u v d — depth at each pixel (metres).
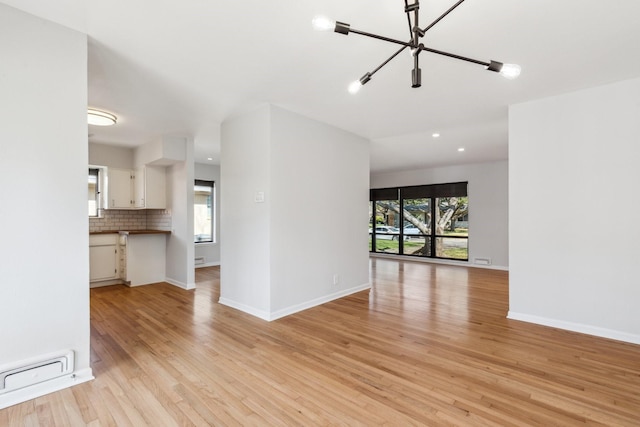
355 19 2.01
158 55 2.46
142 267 5.35
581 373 2.35
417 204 8.60
